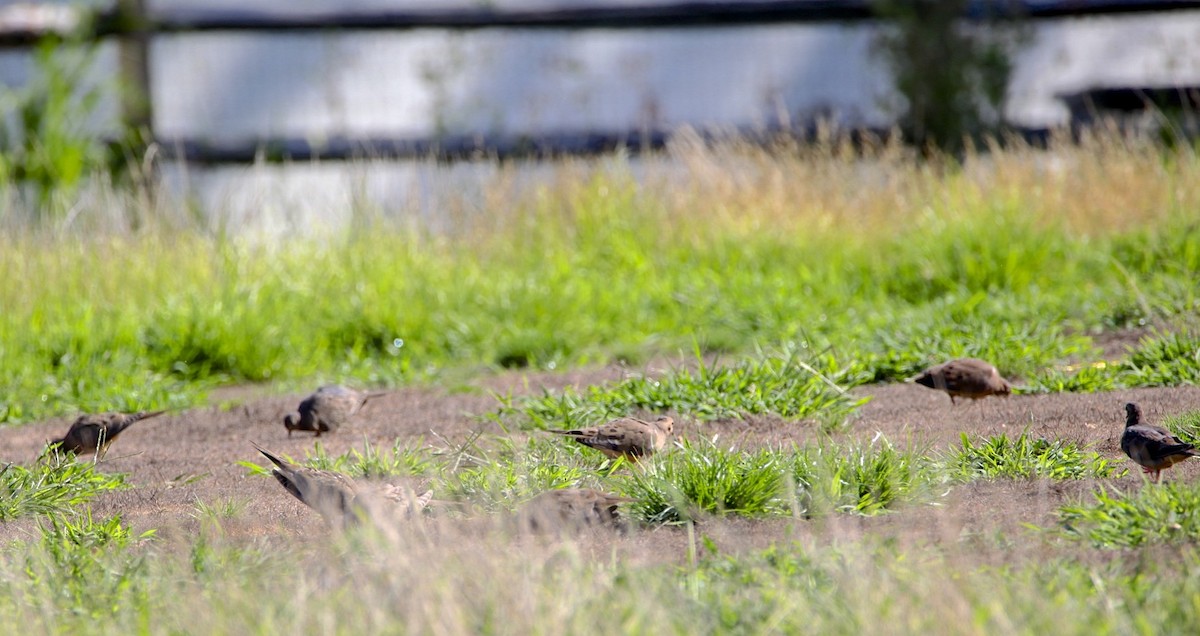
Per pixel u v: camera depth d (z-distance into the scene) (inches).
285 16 2456.9
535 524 713.0
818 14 2440.9
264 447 1034.1
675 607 544.4
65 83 2367.1
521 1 2488.9
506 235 1748.3
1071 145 1784.0
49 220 1664.6
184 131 2493.8
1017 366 1143.6
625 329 1476.4
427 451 916.0
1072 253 1582.2
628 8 2466.8
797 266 1649.9
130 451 1048.2
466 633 508.1
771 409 1015.6
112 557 673.0
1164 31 2456.9
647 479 756.0
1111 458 834.8
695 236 1712.6
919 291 1567.4
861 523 707.4
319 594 577.3
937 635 496.4
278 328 1455.5
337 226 1748.3
